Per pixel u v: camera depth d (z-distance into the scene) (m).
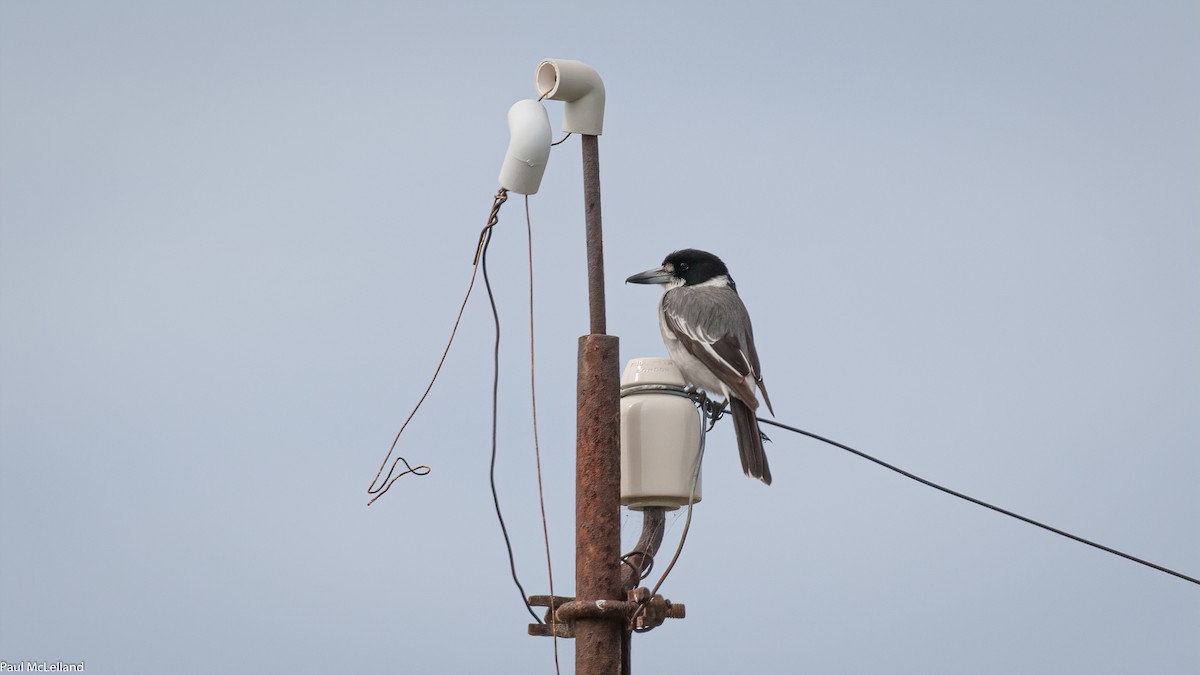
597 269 11.01
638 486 11.41
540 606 11.02
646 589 10.48
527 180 11.15
